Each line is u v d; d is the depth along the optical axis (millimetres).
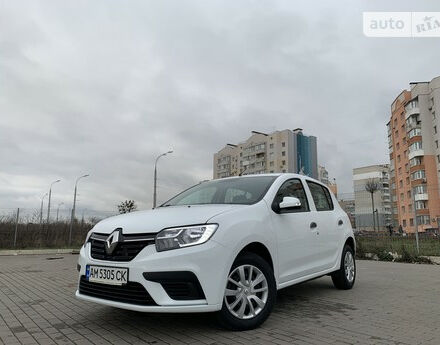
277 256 4359
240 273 3842
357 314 4633
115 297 3625
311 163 92438
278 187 4887
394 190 75688
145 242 3568
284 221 4629
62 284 7453
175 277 3404
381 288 6547
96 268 3779
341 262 6035
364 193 86750
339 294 5906
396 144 72750
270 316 4488
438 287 6723
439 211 58438
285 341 3539
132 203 35312
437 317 4527
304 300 5445
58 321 4410
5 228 20078
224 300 3654
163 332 3812
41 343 3613
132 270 3480
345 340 3609
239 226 3879
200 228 3625
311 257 5109
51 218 22000
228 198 4816
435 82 60688
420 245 15195
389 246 13953
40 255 17078
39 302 5605
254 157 95750
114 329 3969
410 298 5660
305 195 5477
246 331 3828
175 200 5434
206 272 3494
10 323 4383
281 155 90188
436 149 60531
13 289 6875
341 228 6137
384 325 4148
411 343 3557
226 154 107625
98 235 4008
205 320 4207
